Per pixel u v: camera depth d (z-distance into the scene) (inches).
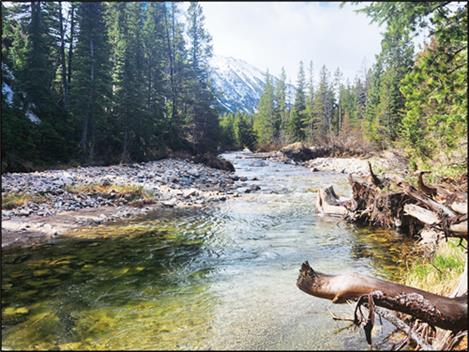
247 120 3021.7
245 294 215.5
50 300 205.0
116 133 1022.4
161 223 429.7
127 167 850.1
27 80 866.1
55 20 926.4
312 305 197.9
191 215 481.4
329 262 279.9
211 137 1530.5
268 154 2026.3
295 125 2472.9
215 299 207.8
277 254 303.9
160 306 197.6
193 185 752.3
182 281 238.4
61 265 270.8
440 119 171.0
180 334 165.3
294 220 449.4
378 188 404.8
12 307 194.9
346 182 855.7
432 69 161.6
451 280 189.6
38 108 878.4
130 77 956.0
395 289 146.6
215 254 304.3
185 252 309.6
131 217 462.6
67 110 944.3
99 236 363.3
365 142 1411.2
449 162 251.0
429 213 293.0
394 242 339.0
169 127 1252.5
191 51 969.5
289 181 889.5
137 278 244.4
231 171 1136.8
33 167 703.7
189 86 1343.5
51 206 470.9
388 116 836.0
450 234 163.3
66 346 153.3
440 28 154.4
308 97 2741.1
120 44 848.9
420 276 215.8
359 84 2143.2
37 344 154.5
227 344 155.9
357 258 289.7
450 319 135.3
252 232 386.6
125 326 173.0
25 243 329.7
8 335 162.7
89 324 175.0
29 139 736.3
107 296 211.8
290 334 164.4
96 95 896.3
